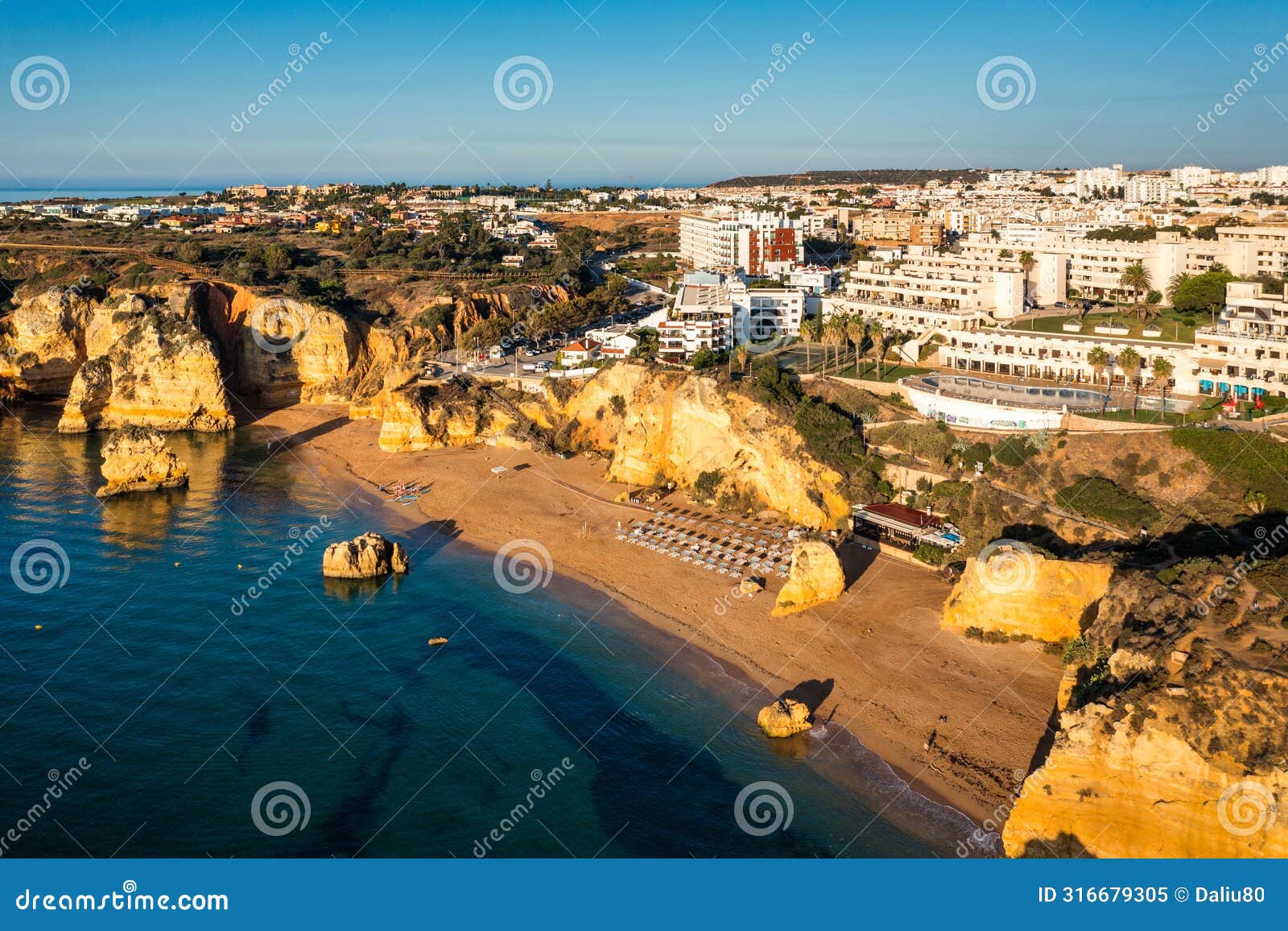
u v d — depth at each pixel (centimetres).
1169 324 12562
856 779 6341
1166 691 5066
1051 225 19275
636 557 10000
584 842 5712
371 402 16075
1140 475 8962
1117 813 5069
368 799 6150
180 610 8919
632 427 12288
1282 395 9881
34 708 7188
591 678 7725
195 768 6462
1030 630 7700
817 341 15088
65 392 17888
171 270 18988
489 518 11350
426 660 8031
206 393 15800
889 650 7775
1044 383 11438
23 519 11356
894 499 10225
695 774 6450
